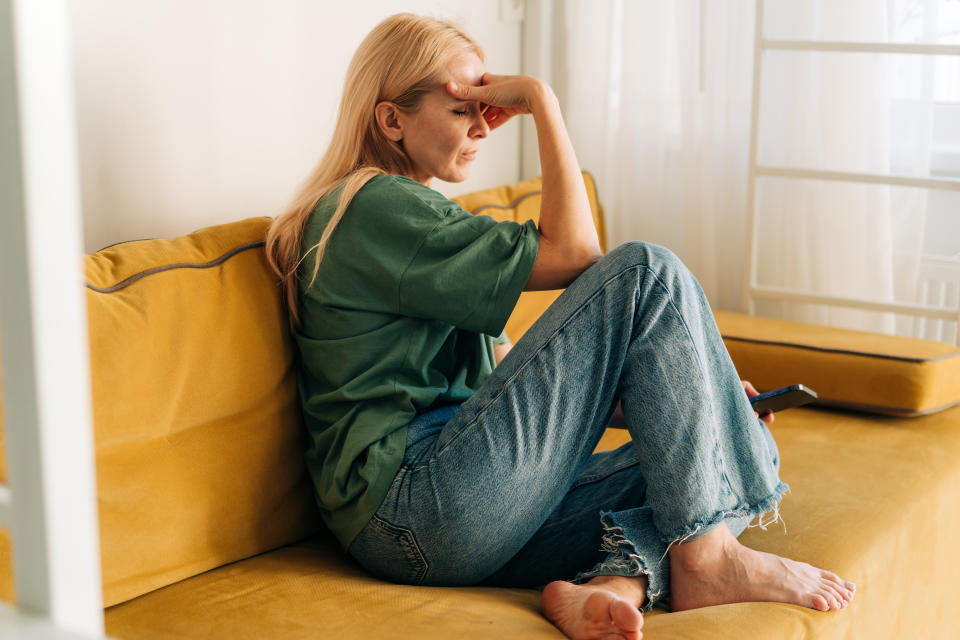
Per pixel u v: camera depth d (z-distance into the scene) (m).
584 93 2.74
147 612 1.21
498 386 1.28
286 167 1.99
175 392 1.32
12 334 0.61
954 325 2.47
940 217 2.41
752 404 1.44
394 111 1.48
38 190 0.60
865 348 2.03
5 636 0.60
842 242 2.47
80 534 0.64
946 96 2.38
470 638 1.13
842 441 1.87
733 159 2.64
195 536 1.32
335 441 1.39
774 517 1.51
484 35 2.55
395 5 2.23
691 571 1.26
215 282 1.42
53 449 0.62
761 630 1.17
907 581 1.57
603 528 1.37
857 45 2.30
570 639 1.17
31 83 0.59
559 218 1.38
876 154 2.41
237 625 1.17
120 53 1.62
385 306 1.37
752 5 2.53
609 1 2.64
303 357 1.47
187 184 1.78
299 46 1.98
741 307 2.64
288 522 1.47
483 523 1.27
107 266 1.34
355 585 1.30
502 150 2.70
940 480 1.73
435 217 1.35
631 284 1.26
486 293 1.32
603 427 1.32
